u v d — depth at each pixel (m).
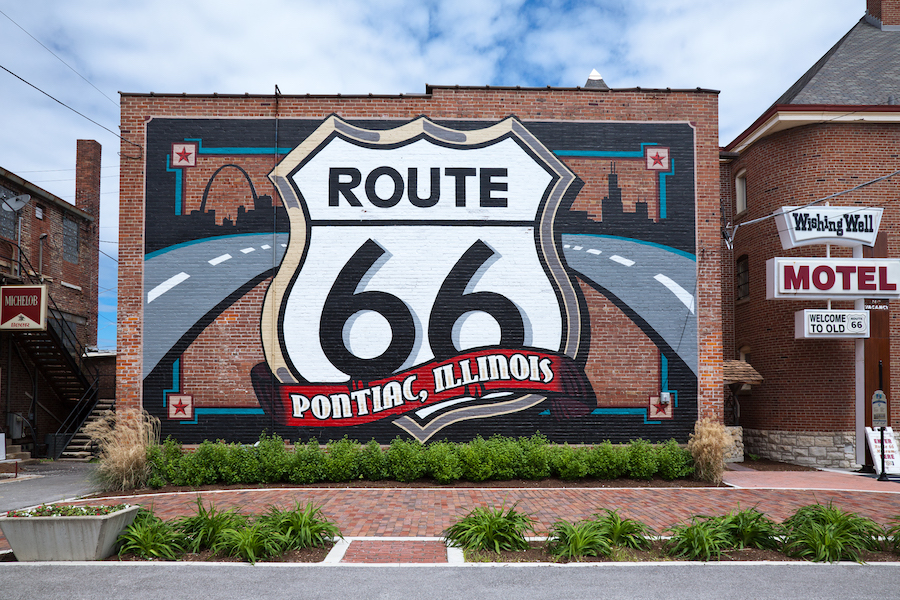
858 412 13.05
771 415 14.62
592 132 12.34
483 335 11.91
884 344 13.14
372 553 6.34
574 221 12.18
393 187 12.13
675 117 12.42
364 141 12.20
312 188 12.09
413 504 8.82
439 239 12.05
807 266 12.98
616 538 6.48
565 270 12.09
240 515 7.02
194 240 11.90
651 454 10.91
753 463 13.98
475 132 12.26
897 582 5.50
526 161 12.24
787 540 6.46
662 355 12.01
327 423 11.64
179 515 8.04
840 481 11.20
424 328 11.88
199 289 11.83
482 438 11.54
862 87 14.97
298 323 11.82
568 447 11.05
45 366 17.02
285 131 12.16
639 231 12.20
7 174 16.28
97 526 6.09
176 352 11.69
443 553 6.36
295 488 10.09
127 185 11.94
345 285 11.92
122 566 5.88
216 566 5.88
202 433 11.56
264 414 11.63
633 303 12.09
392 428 11.67
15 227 16.89
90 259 21.14
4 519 6.06
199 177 12.02
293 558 6.16
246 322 11.79
